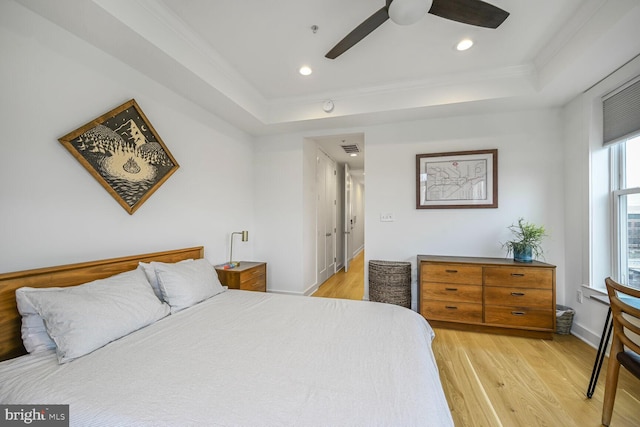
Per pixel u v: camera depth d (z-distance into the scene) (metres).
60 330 1.23
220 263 3.09
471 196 3.03
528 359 2.13
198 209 2.76
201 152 2.80
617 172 2.29
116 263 1.83
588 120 2.41
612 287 1.47
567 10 1.81
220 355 1.22
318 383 1.00
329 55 1.94
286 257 3.72
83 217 1.74
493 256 2.99
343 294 3.99
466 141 3.07
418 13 1.51
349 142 4.27
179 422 0.81
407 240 3.26
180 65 2.04
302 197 3.67
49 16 1.53
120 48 1.83
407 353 1.22
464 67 2.53
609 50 1.87
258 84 2.87
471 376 1.90
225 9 1.81
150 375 1.06
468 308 2.65
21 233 1.46
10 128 1.42
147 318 1.57
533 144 2.89
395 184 3.31
